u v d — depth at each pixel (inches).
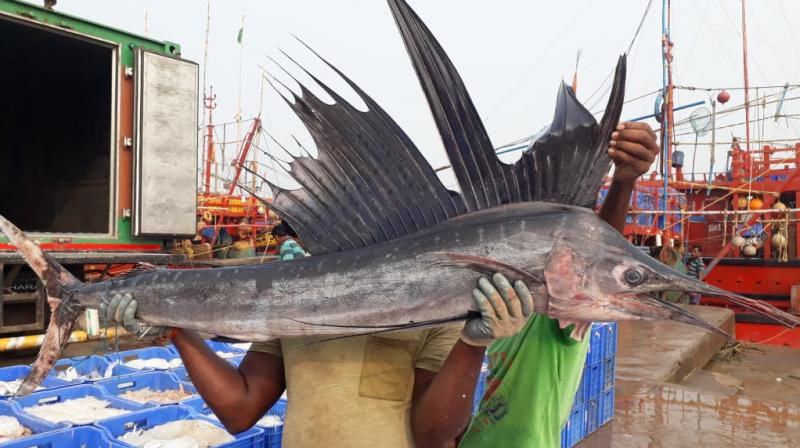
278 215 75.7
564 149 68.1
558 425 83.1
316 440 66.3
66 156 315.3
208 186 683.4
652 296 64.1
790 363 356.5
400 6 65.4
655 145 69.8
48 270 84.0
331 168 73.9
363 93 71.7
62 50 285.6
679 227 526.3
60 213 316.5
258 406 75.9
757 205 466.6
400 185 71.6
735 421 186.1
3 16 209.3
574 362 81.4
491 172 69.6
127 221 242.5
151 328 78.3
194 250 375.9
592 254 63.9
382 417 66.0
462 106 68.7
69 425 104.1
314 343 69.4
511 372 83.6
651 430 175.9
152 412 113.0
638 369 253.8
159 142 247.1
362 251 72.0
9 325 207.0
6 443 94.7
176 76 253.8
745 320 463.2
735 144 516.4
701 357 325.4
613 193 73.9
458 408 63.1
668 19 522.9
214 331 74.8
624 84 64.8
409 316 67.7
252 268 76.0
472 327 61.2
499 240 66.3
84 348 221.8
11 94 335.3
